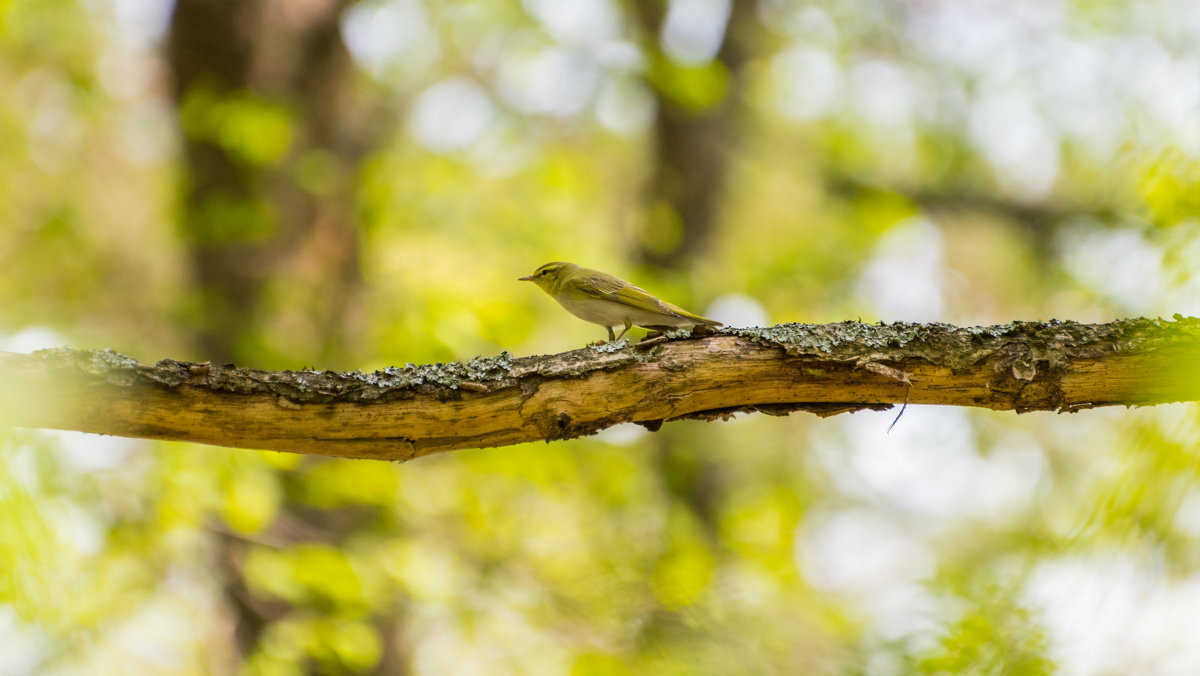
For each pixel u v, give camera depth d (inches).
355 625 386.9
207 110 499.2
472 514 424.8
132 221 670.5
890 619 355.3
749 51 767.7
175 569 398.3
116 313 633.6
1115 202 389.4
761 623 454.3
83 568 334.0
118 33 665.0
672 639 433.4
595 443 456.8
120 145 672.4
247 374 190.4
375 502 415.8
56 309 568.7
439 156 581.6
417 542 439.2
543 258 581.6
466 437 202.1
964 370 206.5
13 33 542.0
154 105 664.4
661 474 595.8
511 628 440.1
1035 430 604.4
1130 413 226.2
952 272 768.3
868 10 754.2
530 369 201.0
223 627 463.8
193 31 546.3
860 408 215.2
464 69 740.7
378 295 534.0
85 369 179.6
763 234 784.9
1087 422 532.1
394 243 553.3
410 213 573.0
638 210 769.6
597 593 431.8
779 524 445.1
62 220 572.1
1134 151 297.9
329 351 504.7
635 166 816.9
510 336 465.7
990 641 278.7
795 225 773.3
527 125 716.7
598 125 769.6
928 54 749.3
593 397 201.8
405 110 725.3
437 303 467.2
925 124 741.9
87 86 596.4
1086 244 621.0
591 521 469.1
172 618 423.5
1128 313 381.1
